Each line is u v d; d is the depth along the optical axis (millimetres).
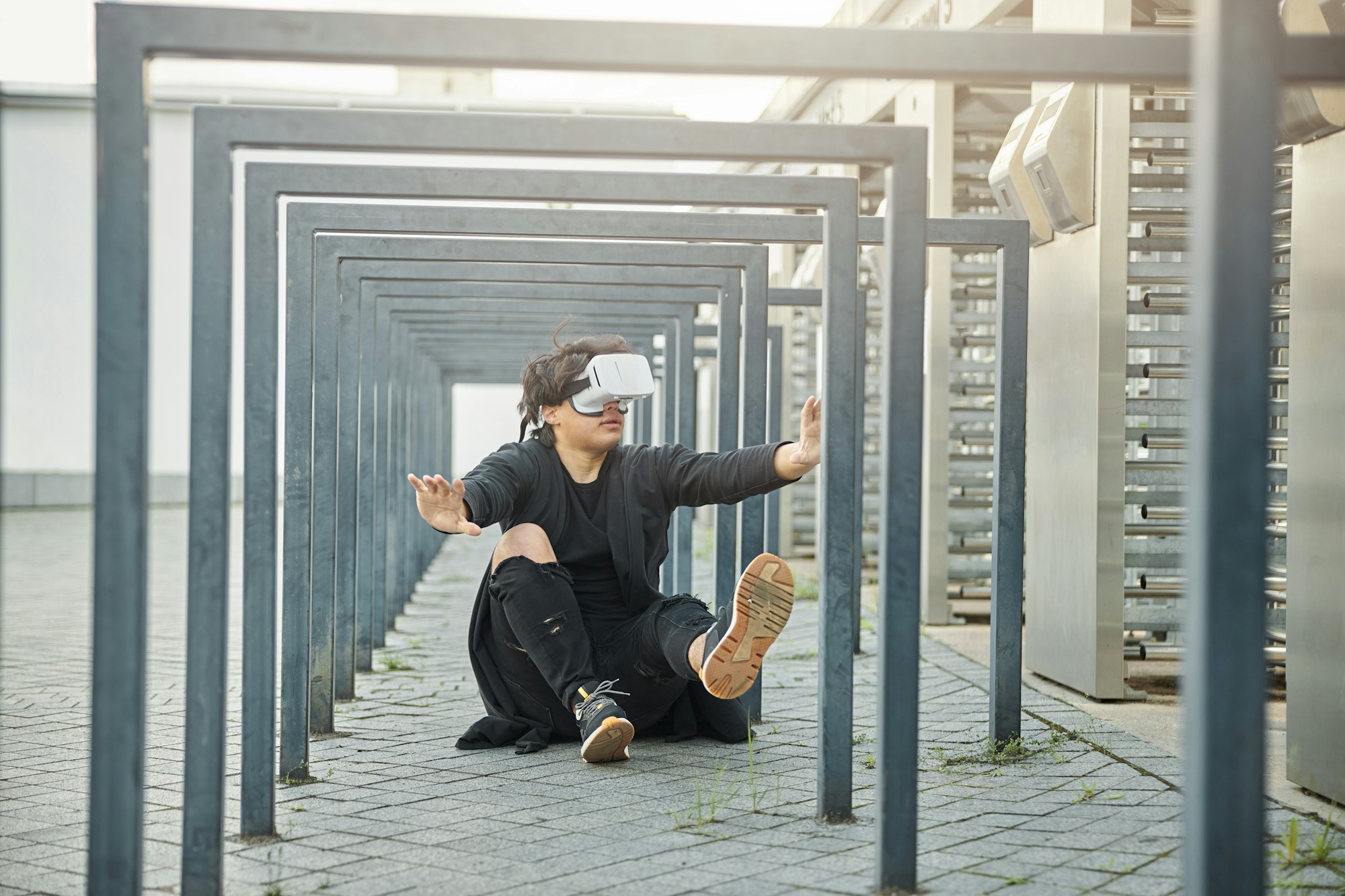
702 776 4016
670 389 8234
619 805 3654
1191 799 2135
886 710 2785
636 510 4320
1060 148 5430
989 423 8602
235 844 3305
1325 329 3676
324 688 4820
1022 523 4348
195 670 2777
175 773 4188
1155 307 5430
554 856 3154
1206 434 2102
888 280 2791
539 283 5926
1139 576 6039
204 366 2785
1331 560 3660
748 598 3564
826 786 3436
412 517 10219
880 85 8820
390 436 8242
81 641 7848
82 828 3543
